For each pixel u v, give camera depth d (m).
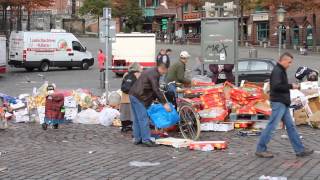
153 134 11.15
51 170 8.23
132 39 33.12
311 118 12.70
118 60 32.91
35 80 31.86
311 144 10.45
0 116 13.12
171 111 10.82
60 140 11.52
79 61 39.94
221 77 18.17
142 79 10.50
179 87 12.74
